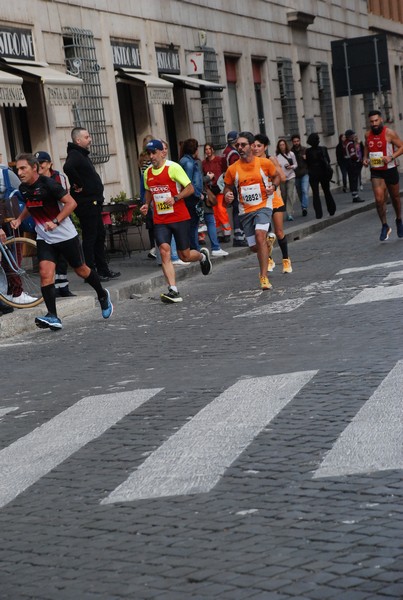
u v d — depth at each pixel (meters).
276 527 10.00
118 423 14.70
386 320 20.19
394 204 37.59
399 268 28.36
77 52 42.47
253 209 27.80
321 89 79.06
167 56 51.53
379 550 9.15
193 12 55.41
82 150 31.20
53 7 40.97
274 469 11.76
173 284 27.61
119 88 48.38
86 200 31.08
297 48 73.19
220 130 58.09
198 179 34.91
